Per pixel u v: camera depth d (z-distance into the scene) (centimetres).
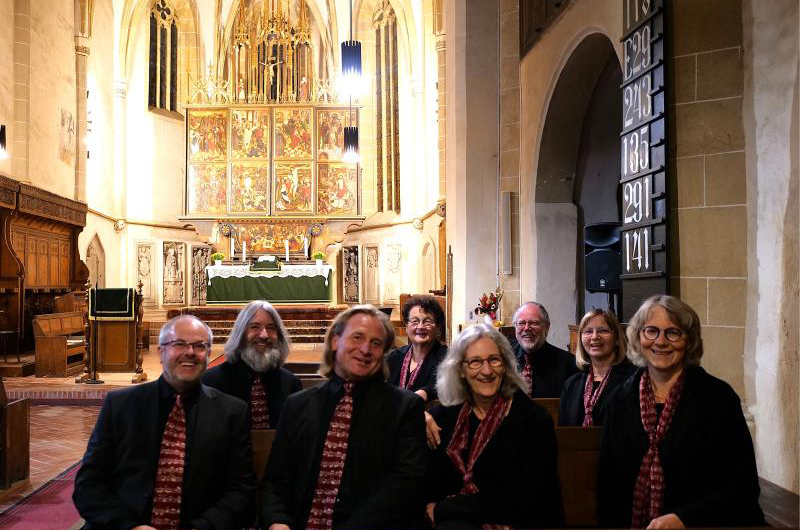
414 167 1983
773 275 426
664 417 267
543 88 852
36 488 516
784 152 420
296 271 1841
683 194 482
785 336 411
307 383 490
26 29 1382
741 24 464
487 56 966
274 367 366
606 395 352
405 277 2017
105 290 1023
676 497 262
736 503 250
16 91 1370
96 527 266
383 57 2167
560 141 860
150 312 2019
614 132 880
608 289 746
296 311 1736
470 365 279
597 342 359
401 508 260
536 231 888
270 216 1953
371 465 270
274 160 1973
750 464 257
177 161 2158
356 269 2220
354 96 2017
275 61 2336
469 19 970
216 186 1970
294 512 272
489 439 277
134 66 2027
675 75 488
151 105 2100
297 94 2319
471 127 964
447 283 1084
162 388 288
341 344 278
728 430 261
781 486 406
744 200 457
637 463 269
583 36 711
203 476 279
